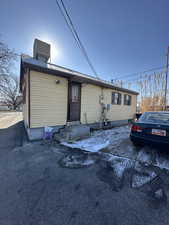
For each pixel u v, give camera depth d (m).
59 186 2.01
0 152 3.60
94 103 7.39
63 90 5.67
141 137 3.30
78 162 2.94
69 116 5.91
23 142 4.59
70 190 1.91
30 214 1.45
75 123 6.21
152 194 1.82
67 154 3.44
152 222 1.34
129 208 1.55
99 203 1.63
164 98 14.66
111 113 8.89
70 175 2.36
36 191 1.88
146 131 3.23
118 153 3.47
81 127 5.33
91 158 3.16
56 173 2.44
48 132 4.90
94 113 7.41
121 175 2.36
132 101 11.50
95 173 2.44
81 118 6.67
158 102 15.78
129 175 2.36
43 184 2.07
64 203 1.63
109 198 1.73
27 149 3.84
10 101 33.84
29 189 1.93
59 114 5.57
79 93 6.53
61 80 5.59
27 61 4.76
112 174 2.40
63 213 1.47
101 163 2.88
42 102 4.99
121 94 9.89
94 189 1.94
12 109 34.91
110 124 8.80
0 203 1.62
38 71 4.82
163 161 2.93
